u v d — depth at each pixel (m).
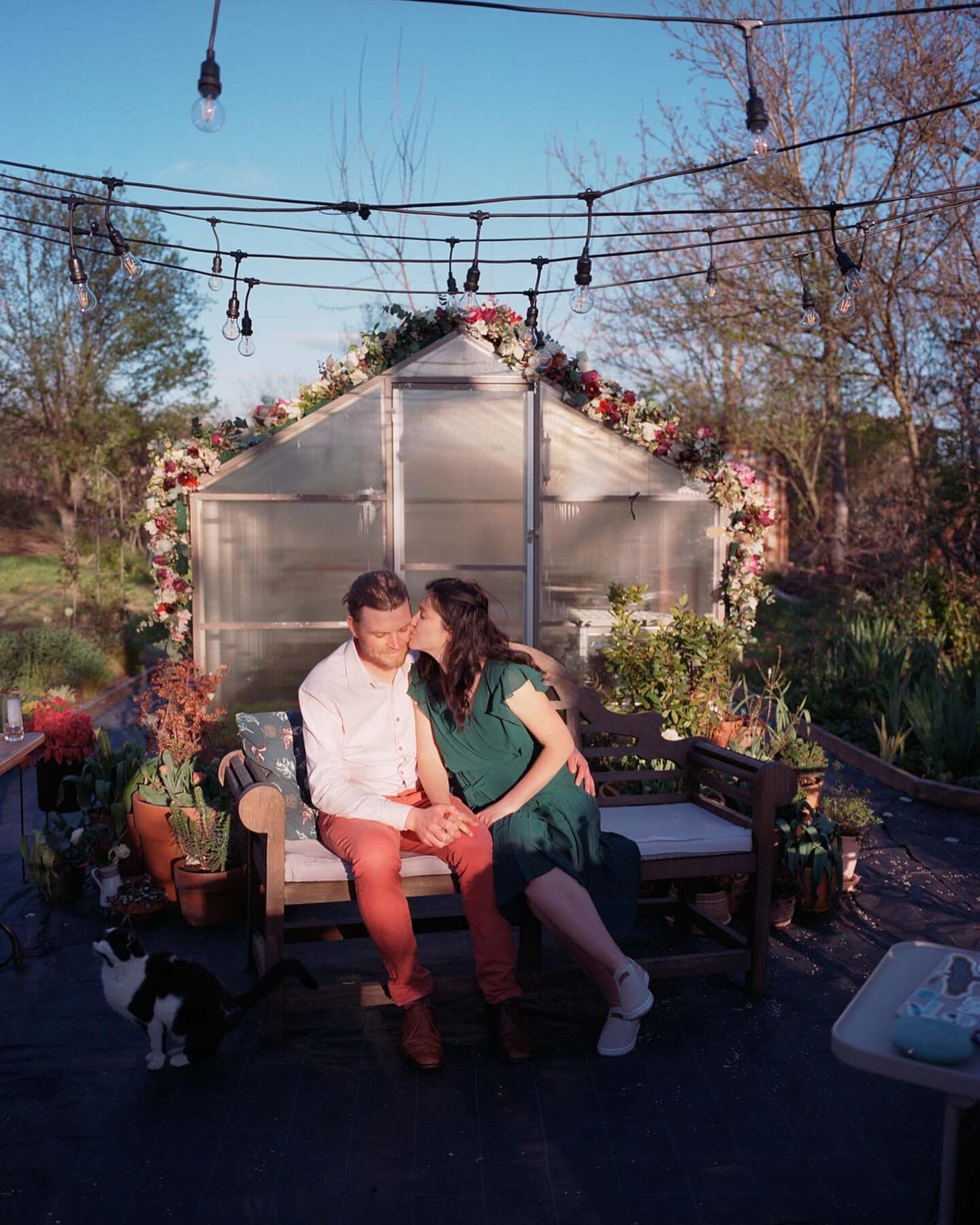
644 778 4.15
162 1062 3.24
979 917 4.51
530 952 3.60
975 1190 2.05
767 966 3.92
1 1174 2.72
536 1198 2.63
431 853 3.44
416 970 3.27
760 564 6.49
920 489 11.41
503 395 6.49
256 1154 2.82
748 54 2.98
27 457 19.83
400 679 3.58
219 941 4.24
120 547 12.77
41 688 9.53
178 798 4.49
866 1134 2.92
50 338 18.61
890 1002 2.16
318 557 6.43
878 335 12.16
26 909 4.61
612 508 6.57
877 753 7.36
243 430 6.31
